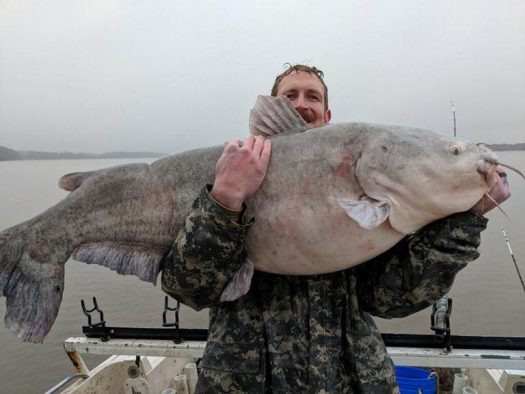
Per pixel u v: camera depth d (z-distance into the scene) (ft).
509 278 35.53
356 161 6.26
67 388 10.73
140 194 7.11
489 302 32.27
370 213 5.82
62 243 7.09
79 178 7.46
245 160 5.78
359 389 6.09
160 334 11.25
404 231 6.04
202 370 6.41
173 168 7.14
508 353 9.73
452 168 5.84
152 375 11.74
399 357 9.93
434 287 5.94
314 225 6.22
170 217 6.98
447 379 12.24
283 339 6.18
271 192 6.40
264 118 6.98
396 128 6.41
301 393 5.98
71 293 38.19
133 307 34.22
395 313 6.38
